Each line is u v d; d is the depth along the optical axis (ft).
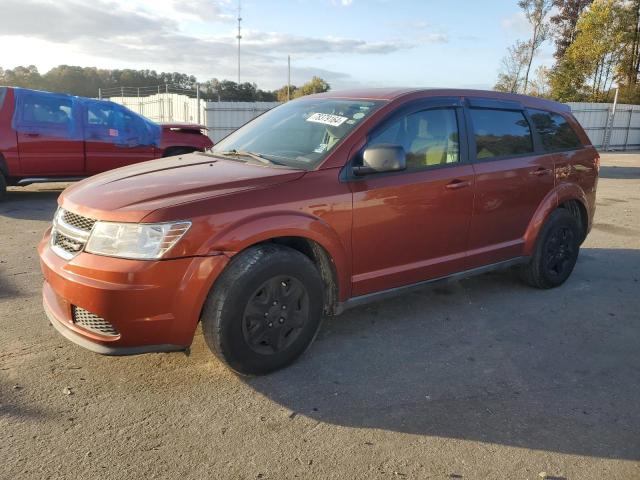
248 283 10.28
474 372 11.72
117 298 9.39
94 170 30.76
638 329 14.32
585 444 9.26
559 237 16.98
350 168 11.96
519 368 11.97
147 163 13.57
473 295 16.52
